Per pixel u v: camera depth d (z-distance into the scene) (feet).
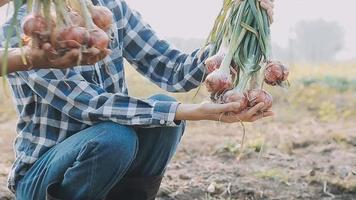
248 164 12.23
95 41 5.41
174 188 10.46
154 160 7.33
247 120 6.44
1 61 5.81
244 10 6.46
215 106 6.40
